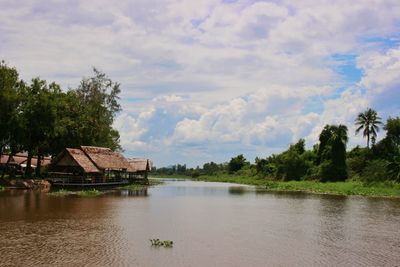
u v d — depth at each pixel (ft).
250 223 89.45
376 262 56.70
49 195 141.28
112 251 59.11
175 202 137.59
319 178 286.46
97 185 194.59
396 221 95.55
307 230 81.30
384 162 233.55
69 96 227.81
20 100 176.04
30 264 51.60
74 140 217.97
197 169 613.93
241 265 54.19
